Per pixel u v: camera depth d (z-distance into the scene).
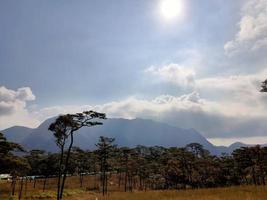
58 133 45.00
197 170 88.31
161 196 35.72
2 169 45.94
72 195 72.88
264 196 26.17
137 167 94.81
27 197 67.31
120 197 40.31
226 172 89.25
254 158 80.81
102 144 79.31
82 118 45.12
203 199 28.09
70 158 111.25
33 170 111.75
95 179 115.19
